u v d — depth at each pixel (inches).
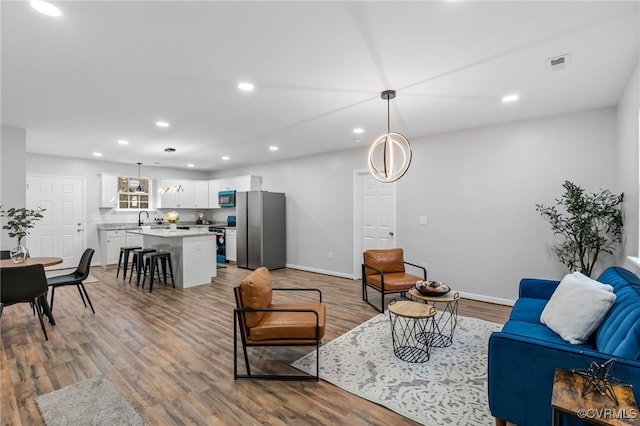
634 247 106.0
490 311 152.4
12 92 116.2
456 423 73.6
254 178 287.9
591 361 56.6
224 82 108.6
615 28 77.1
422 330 125.9
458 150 175.6
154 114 142.8
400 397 83.4
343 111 140.4
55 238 250.5
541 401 61.6
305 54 90.0
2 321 136.0
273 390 86.7
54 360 102.0
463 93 119.4
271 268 257.0
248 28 77.1
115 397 82.3
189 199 319.6
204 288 195.8
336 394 85.1
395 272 168.2
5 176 157.2
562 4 68.2
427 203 187.8
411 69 99.3
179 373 94.8
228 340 118.7
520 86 112.6
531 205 154.1
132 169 293.4
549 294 114.0
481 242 168.7
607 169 135.9
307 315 100.2
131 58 91.7
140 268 205.9
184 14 71.1
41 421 73.2
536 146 152.2
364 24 75.7
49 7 67.8
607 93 119.5
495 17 72.9
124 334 123.3
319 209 245.1
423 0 66.8
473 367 99.0
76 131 171.0
